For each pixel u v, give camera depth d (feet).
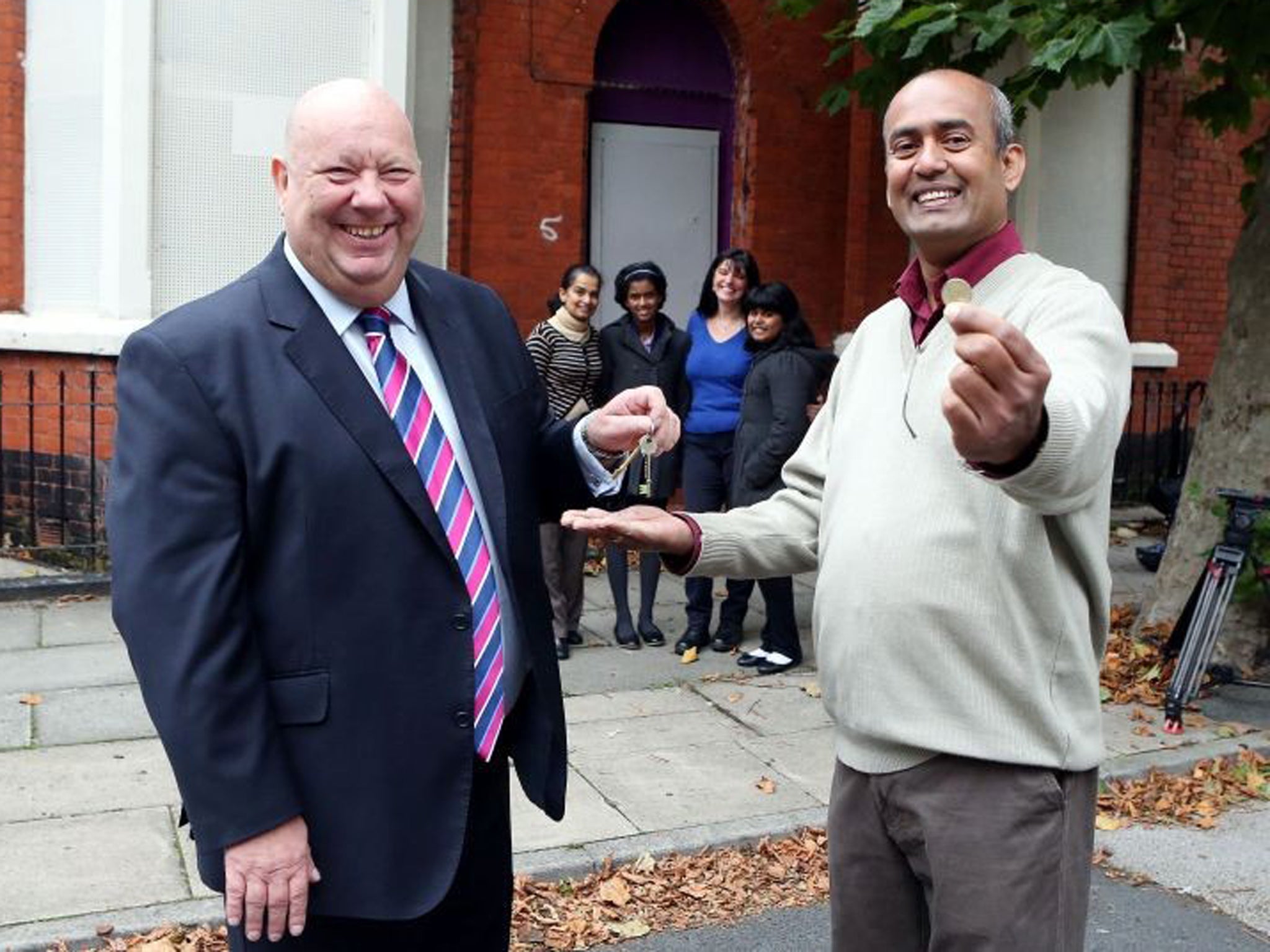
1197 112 22.67
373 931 8.02
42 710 18.25
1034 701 7.41
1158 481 30.55
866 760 7.86
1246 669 20.47
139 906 12.64
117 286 25.07
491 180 28.60
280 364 7.41
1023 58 28.25
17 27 25.96
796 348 20.25
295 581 7.32
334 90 7.49
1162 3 17.95
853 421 8.11
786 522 8.73
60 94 25.75
